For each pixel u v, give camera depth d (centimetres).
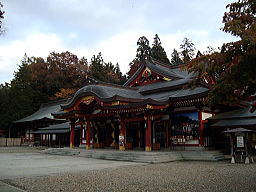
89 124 3122
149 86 3444
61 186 1087
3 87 6788
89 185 1105
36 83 7388
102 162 2111
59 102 5947
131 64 8844
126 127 3247
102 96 2736
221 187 1009
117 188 1040
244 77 871
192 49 8988
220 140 2564
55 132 4362
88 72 7744
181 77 3231
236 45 877
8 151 3659
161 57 7594
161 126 2819
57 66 7700
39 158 2514
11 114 6203
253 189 959
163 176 1329
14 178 1290
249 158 1912
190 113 2553
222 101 997
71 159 2402
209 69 961
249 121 2153
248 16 955
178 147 2603
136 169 1639
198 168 1639
